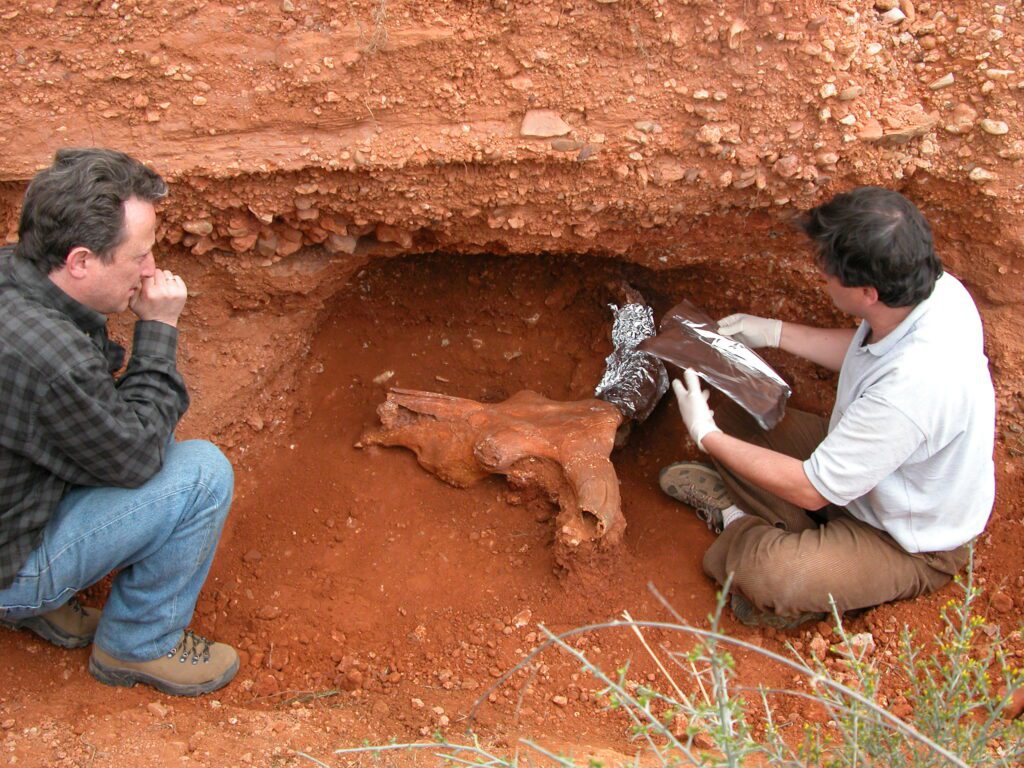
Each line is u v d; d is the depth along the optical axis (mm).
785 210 2975
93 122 2635
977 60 2850
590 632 2951
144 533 2305
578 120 2754
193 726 2463
